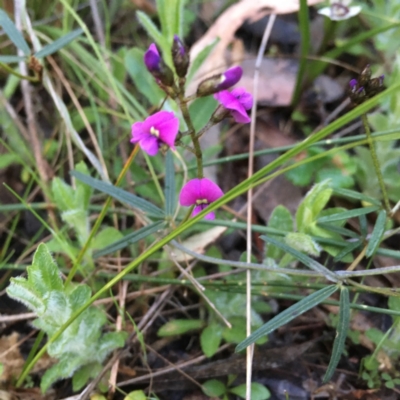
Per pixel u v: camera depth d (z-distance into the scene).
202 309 0.18
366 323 0.17
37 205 0.19
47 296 0.14
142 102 0.23
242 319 0.17
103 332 0.17
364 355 0.17
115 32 0.25
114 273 0.18
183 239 0.19
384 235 0.16
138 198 0.16
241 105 0.13
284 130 0.23
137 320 0.18
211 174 0.21
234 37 0.25
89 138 0.22
